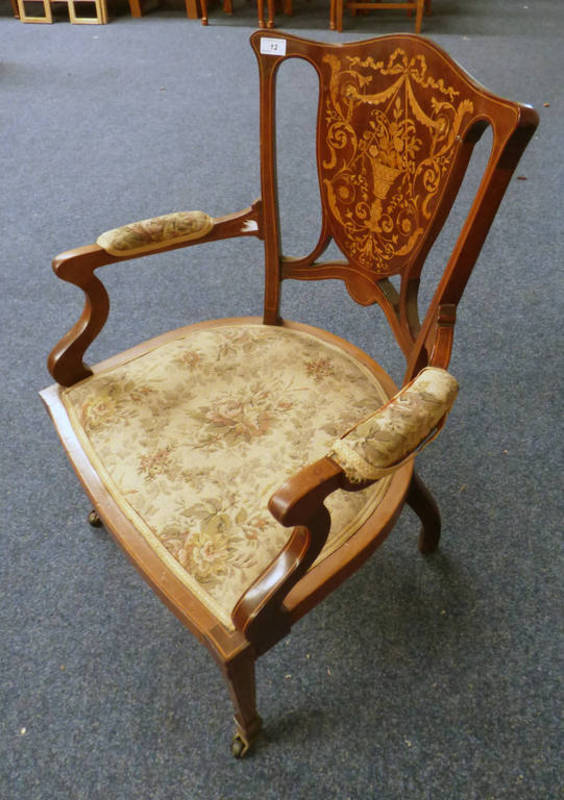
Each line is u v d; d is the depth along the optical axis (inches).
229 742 39.6
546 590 46.5
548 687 41.6
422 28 142.5
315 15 152.2
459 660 43.1
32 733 40.2
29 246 80.8
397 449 26.5
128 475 34.6
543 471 53.8
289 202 88.3
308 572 31.3
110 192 91.3
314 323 68.7
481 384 61.3
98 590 47.2
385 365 63.8
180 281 75.1
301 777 38.2
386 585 47.0
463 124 28.4
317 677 42.4
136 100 117.2
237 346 41.7
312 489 25.0
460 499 52.1
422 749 39.1
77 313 70.7
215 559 31.0
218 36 143.2
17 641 44.5
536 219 82.9
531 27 142.6
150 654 43.7
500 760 38.5
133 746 39.6
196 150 101.1
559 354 64.1
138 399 38.3
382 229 36.0
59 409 38.8
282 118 109.2
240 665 30.5
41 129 108.2
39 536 50.4
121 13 157.9
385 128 32.8
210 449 35.3
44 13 157.6
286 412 37.1
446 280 30.8
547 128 103.2
